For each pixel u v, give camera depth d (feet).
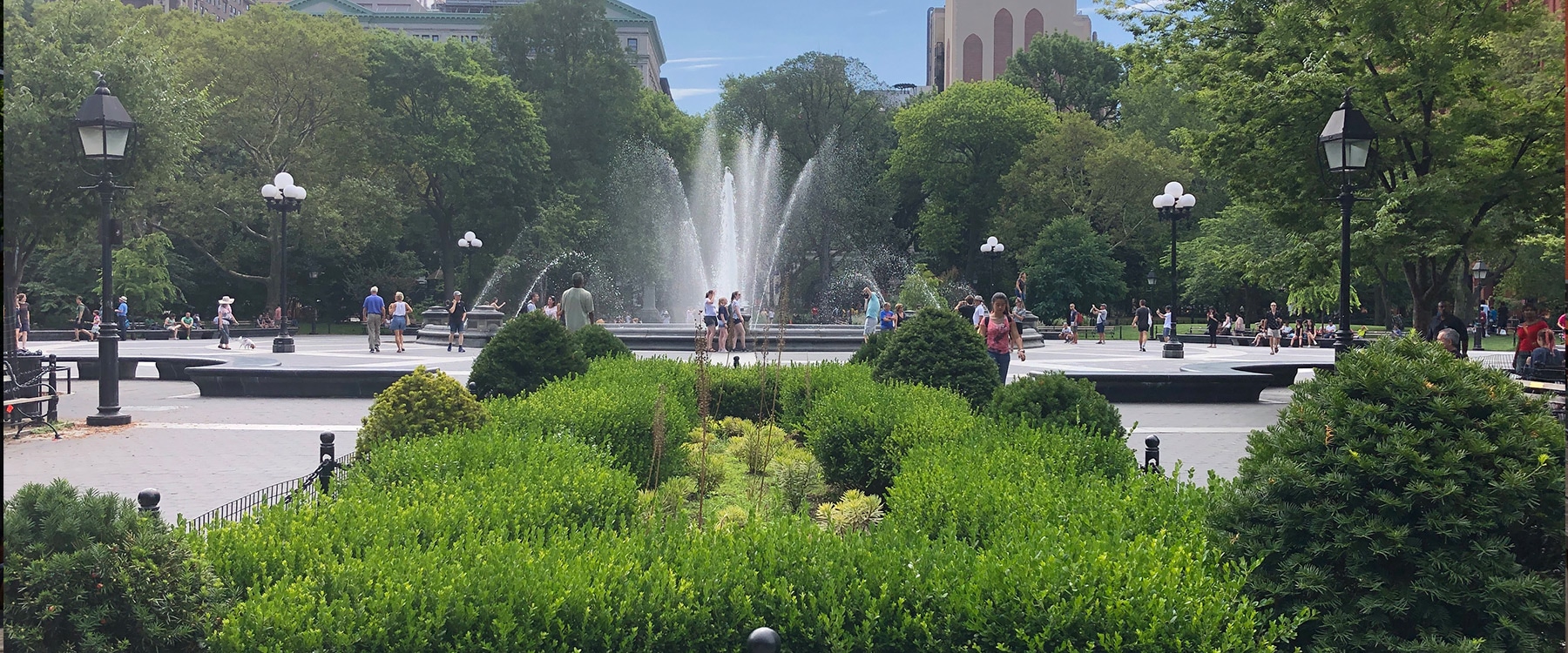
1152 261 186.39
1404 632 12.27
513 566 12.31
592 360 44.16
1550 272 120.37
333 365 68.23
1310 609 11.83
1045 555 12.42
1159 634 11.00
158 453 35.37
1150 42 64.75
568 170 180.65
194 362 66.18
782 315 30.30
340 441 38.50
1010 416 25.26
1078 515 14.79
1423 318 55.88
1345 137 42.19
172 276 161.89
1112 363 77.77
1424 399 12.73
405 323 93.15
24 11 84.02
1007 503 15.97
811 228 181.16
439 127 160.76
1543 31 68.33
